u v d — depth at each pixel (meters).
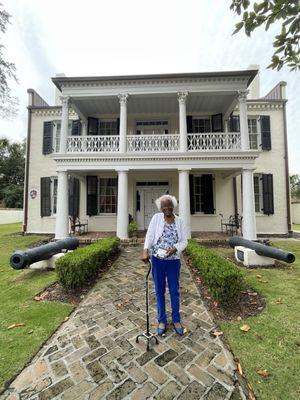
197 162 8.55
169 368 2.24
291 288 4.25
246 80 8.45
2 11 9.92
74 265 4.25
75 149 9.18
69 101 9.04
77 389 1.99
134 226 9.10
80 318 3.25
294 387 1.98
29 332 2.86
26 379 2.11
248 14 2.52
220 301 3.51
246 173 8.41
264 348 2.50
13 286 4.54
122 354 2.46
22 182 33.03
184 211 8.48
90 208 11.20
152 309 3.54
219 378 2.10
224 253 7.28
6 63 10.71
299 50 2.58
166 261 2.81
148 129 11.55
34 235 11.45
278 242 9.34
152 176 11.46
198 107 10.39
